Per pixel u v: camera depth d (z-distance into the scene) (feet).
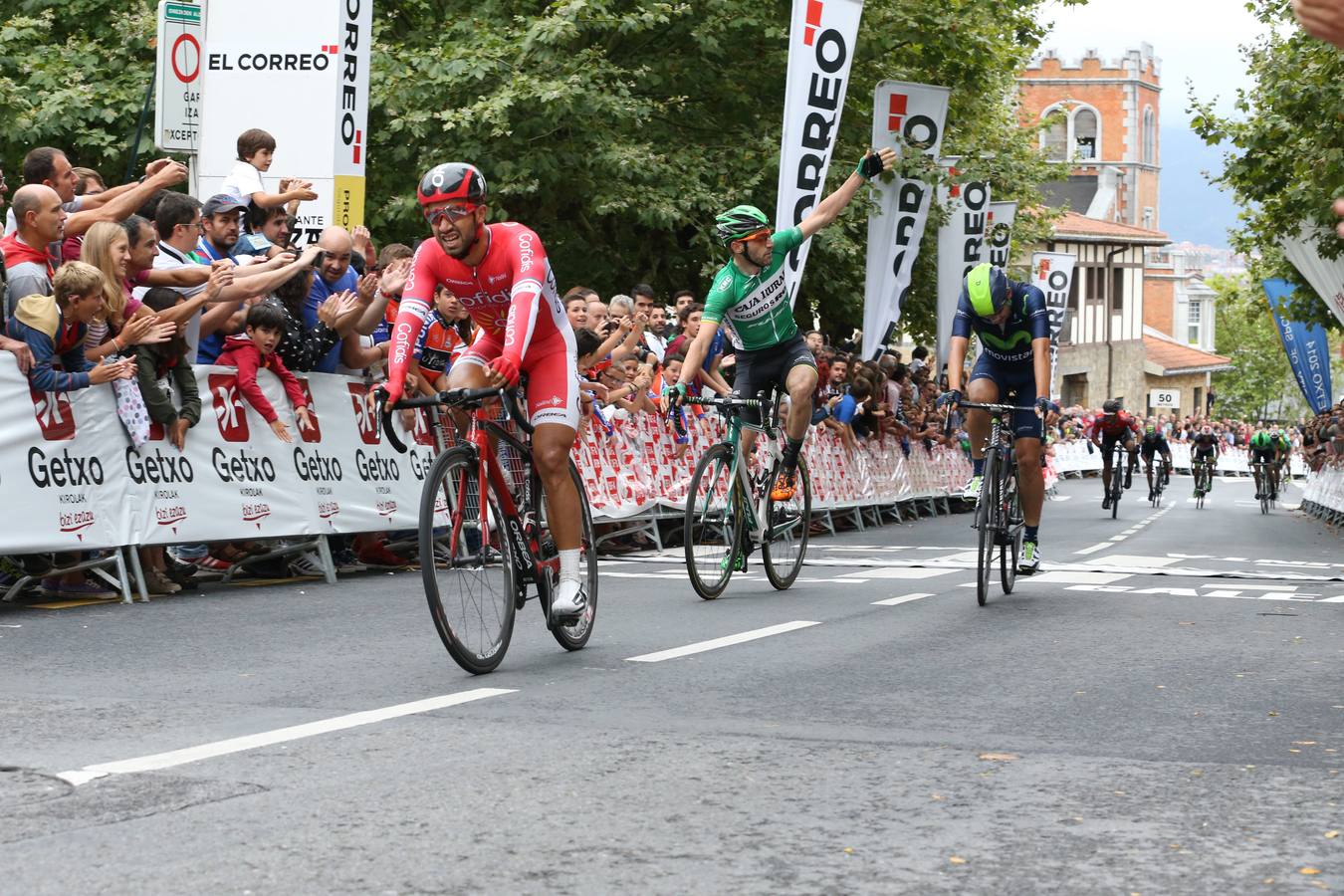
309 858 18.69
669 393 49.85
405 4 121.39
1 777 22.72
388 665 34.27
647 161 106.83
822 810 21.48
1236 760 25.23
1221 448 411.75
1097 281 408.87
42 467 44.65
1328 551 90.43
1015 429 52.49
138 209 55.72
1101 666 35.63
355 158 65.10
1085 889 18.04
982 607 48.21
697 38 113.60
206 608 45.21
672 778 23.30
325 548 54.85
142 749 24.82
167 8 64.23
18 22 106.73
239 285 50.47
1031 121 176.86
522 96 101.45
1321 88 114.83
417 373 59.88
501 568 33.94
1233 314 517.14
